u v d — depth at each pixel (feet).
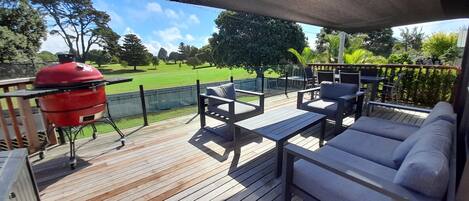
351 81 13.89
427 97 14.98
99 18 72.28
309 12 9.11
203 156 8.07
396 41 72.95
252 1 7.22
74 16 67.10
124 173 6.98
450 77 13.87
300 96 11.23
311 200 4.65
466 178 3.61
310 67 21.95
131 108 18.53
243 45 45.16
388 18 10.73
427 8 9.00
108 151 8.43
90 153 8.25
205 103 11.20
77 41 70.69
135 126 11.34
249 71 44.21
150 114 16.81
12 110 7.91
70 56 7.79
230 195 5.96
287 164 4.85
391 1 7.88
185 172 7.04
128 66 85.81
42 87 6.86
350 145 6.10
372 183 3.51
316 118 8.39
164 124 11.58
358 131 7.21
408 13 9.81
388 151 5.73
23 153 4.45
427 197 3.25
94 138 9.59
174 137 9.80
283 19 10.28
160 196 5.93
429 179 3.19
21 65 48.73
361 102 11.17
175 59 100.78
